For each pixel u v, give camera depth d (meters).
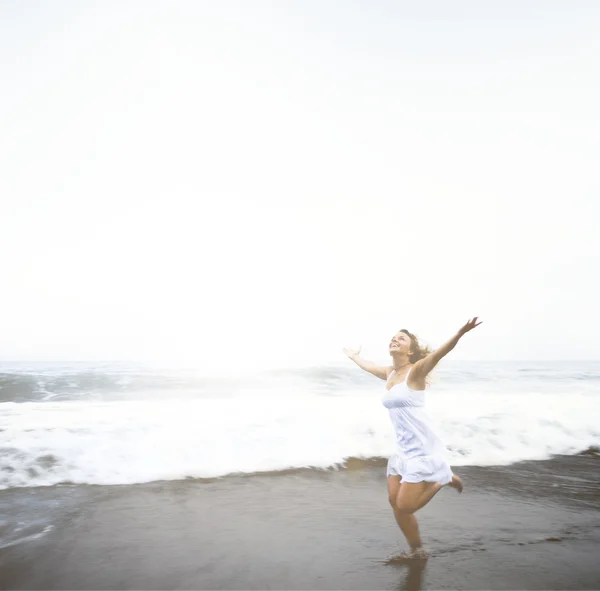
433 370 3.38
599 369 16.50
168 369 13.41
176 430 6.52
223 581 2.76
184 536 3.48
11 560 3.03
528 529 3.72
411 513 3.23
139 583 2.74
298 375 12.91
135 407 8.23
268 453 5.98
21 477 4.89
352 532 3.60
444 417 7.81
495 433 7.23
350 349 4.07
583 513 4.18
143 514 3.97
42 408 7.98
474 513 4.12
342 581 2.76
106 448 5.74
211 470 5.39
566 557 3.15
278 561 3.05
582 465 6.19
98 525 3.70
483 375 14.51
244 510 4.12
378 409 8.29
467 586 2.71
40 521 3.77
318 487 4.92
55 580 2.77
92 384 10.63
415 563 3.03
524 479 5.41
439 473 3.15
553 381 13.38
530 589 2.68
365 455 6.15
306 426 7.00
